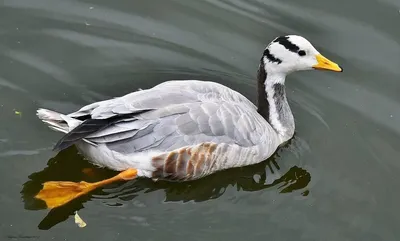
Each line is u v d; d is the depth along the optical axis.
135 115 12.62
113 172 13.22
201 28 16.88
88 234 11.91
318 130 14.90
